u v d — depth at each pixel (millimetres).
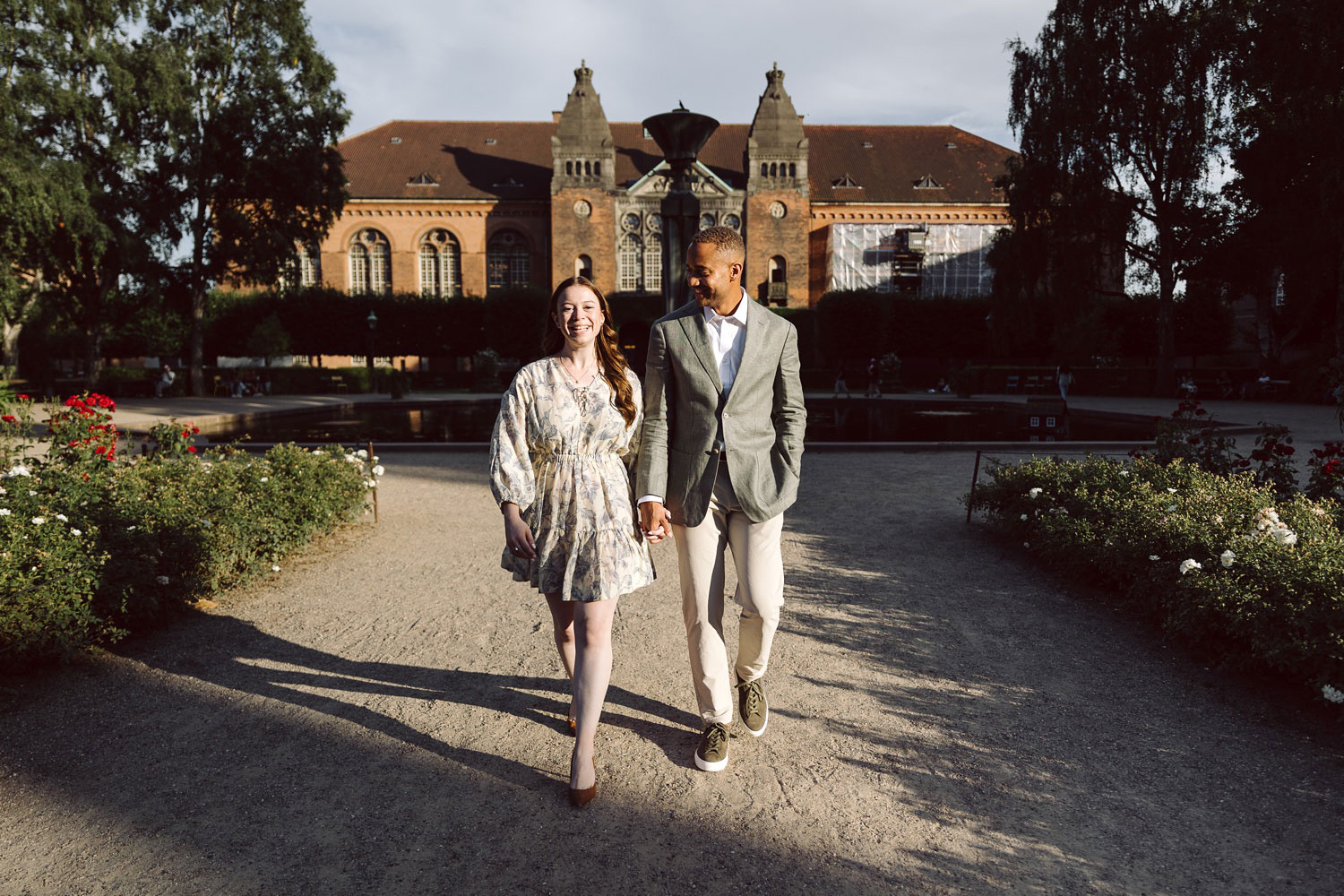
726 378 2604
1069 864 2088
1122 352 36781
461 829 2252
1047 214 26094
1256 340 31703
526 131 52688
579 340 2482
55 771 2570
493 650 3723
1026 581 4828
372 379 33312
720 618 2684
